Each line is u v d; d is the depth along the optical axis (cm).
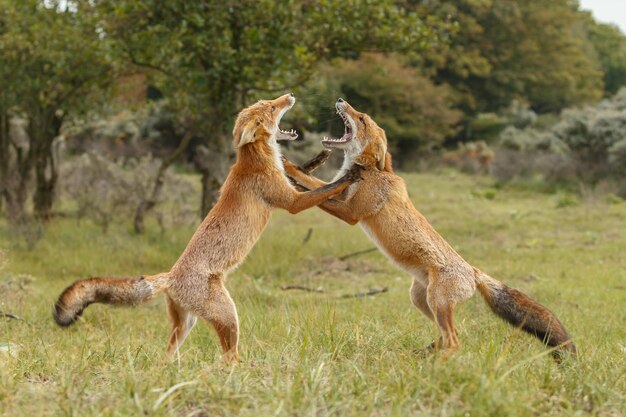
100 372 618
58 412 499
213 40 1467
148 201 1816
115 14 1520
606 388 562
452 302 718
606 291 1273
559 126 3139
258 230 753
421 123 4372
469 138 5047
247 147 761
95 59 1714
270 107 787
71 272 1511
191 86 1577
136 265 1562
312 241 1833
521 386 549
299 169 811
